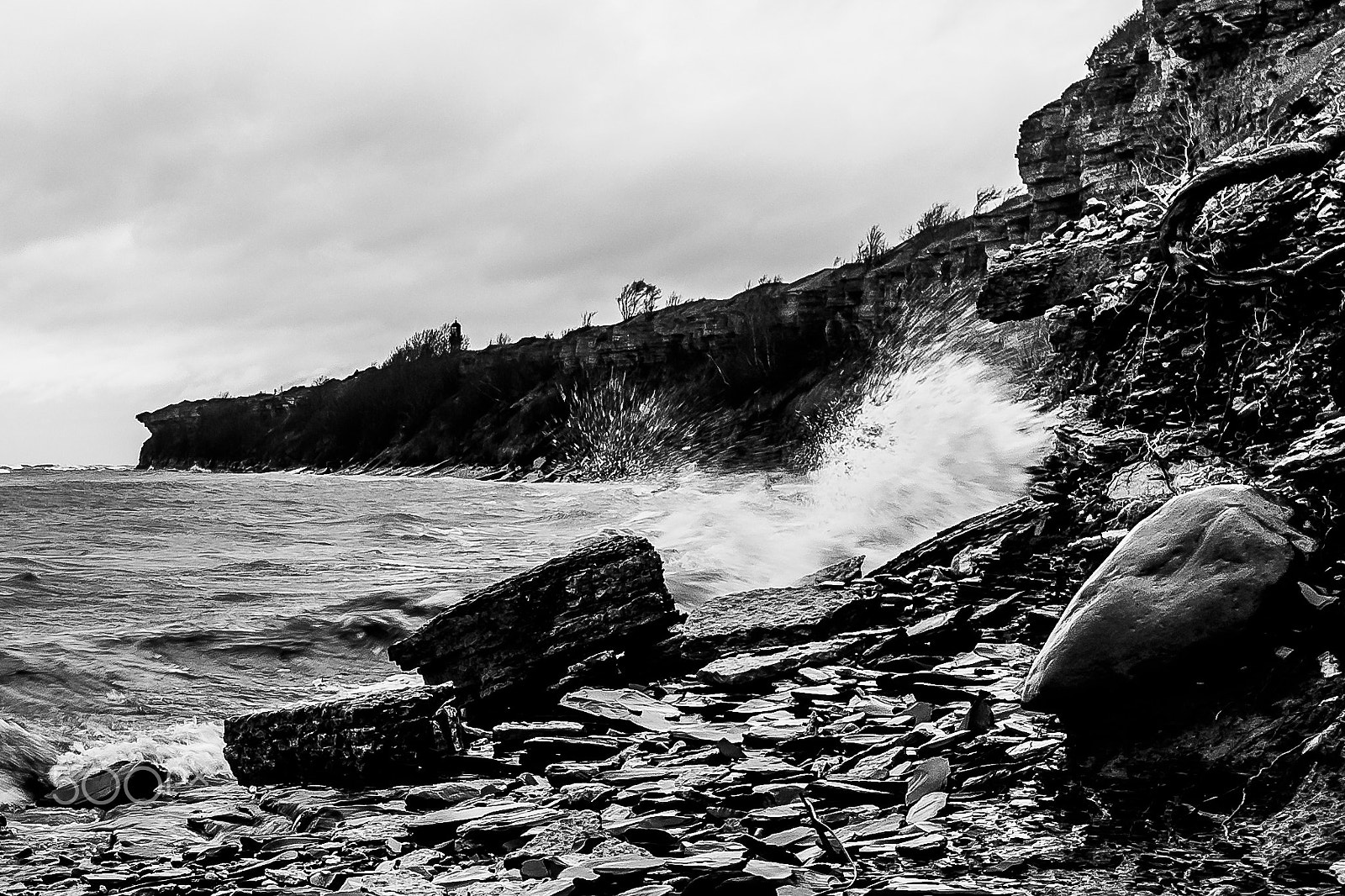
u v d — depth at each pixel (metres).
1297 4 25.98
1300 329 9.12
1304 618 4.80
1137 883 4.26
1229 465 9.11
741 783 6.29
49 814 7.84
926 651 9.86
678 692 9.41
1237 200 10.56
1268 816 4.52
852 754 6.80
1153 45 31.25
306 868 5.66
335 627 15.39
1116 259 12.74
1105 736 5.09
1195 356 10.30
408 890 5.07
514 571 21.66
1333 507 5.21
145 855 6.20
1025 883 4.35
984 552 11.82
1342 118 12.07
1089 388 12.55
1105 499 10.50
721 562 19.69
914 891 4.31
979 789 5.54
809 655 9.66
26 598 18.61
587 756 7.85
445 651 9.57
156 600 18.34
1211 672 4.88
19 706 11.28
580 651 9.70
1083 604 5.20
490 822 6.02
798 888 4.42
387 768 7.80
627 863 4.83
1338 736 4.48
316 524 34.19
